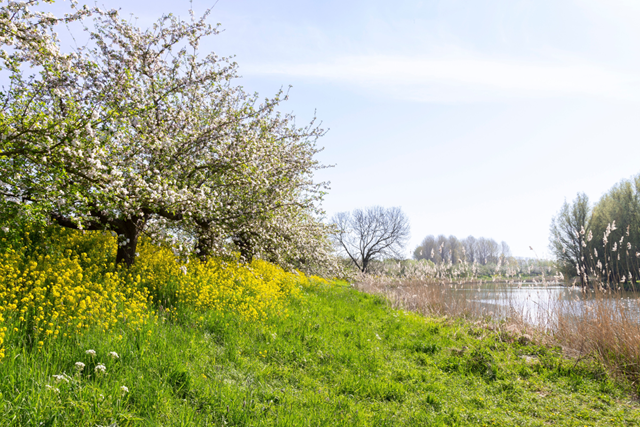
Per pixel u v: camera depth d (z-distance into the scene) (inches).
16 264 265.0
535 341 353.7
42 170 244.8
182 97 371.6
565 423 203.3
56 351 167.9
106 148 269.4
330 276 845.2
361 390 229.5
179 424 140.2
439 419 200.5
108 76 297.0
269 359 251.8
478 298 551.2
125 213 291.6
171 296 316.8
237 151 347.9
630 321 297.3
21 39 195.3
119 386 150.0
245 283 413.7
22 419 117.6
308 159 499.8
